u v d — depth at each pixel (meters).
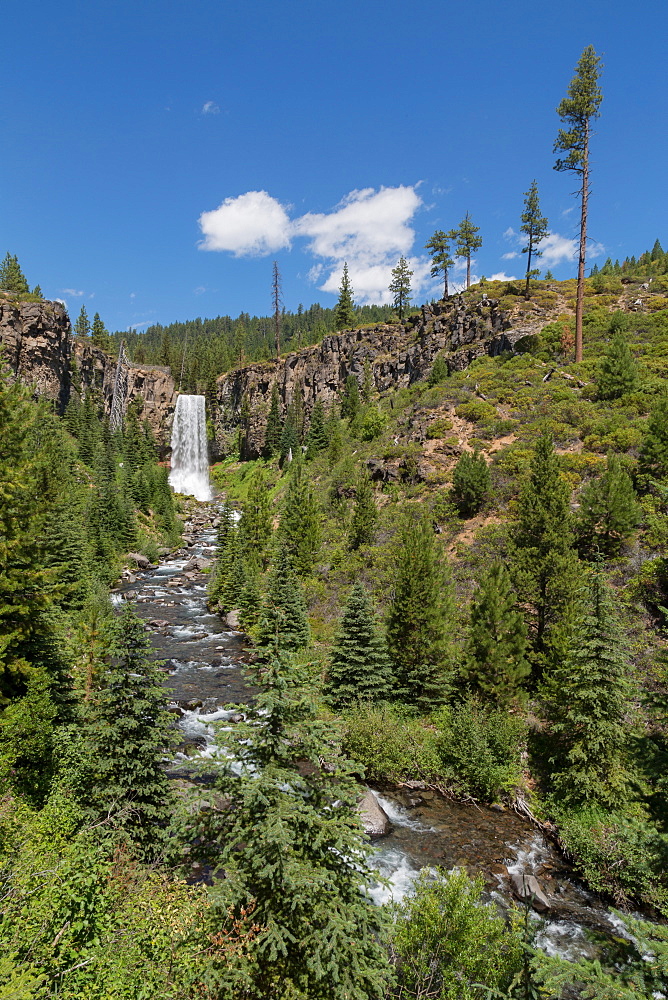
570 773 15.77
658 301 56.75
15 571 15.29
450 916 8.92
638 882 12.77
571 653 16.34
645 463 28.03
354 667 22.06
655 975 6.64
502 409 45.03
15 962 6.11
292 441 88.12
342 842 7.81
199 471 109.75
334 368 99.12
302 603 28.41
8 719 12.05
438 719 20.77
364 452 54.06
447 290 81.44
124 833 10.12
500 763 17.69
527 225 65.00
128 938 7.06
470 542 32.62
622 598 22.38
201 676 27.78
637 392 38.91
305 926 7.68
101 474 65.00
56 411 89.06
